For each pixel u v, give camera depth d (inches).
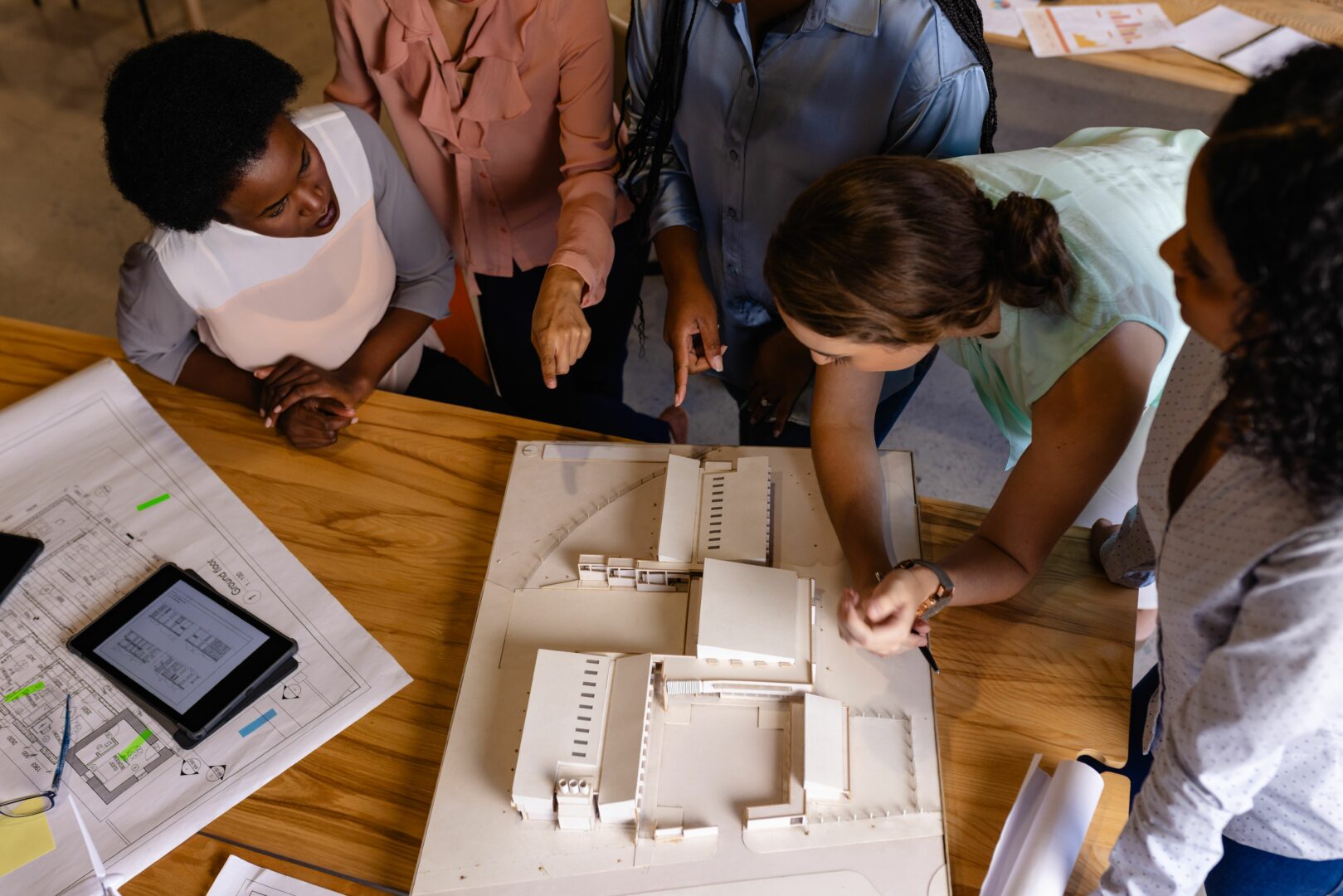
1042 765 37.2
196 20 120.3
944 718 38.4
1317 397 21.0
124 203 107.5
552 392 69.8
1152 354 35.6
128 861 35.1
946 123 46.3
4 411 48.0
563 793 33.4
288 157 42.1
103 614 40.8
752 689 36.6
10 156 112.0
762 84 48.3
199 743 37.9
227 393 49.4
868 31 44.3
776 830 34.1
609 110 56.6
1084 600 41.3
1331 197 19.1
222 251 46.7
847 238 32.0
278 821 36.2
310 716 38.7
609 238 54.8
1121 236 37.9
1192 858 27.9
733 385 69.2
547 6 51.2
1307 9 79.4
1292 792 31.1
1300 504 24.3
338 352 54.1
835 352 36.6
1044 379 36.7
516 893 33.2
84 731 38.0
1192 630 29.6
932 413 93.4
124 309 48.1
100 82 119.6
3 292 100.0
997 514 39.3
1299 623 23.9
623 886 33.3
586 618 39.7
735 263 58.1
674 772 35.3
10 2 128.6
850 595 36.7
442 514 45.2
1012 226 33.0
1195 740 26.2
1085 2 81.3
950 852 35.3
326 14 127.7
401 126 58.9
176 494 45.4
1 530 43.9
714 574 38.8
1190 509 28.0
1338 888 35.1
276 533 44.4
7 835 35.5
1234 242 21.1
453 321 67.9
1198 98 116.5
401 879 35.0
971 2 44.6
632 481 44.2
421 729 38.5
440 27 52.3
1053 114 114.8
